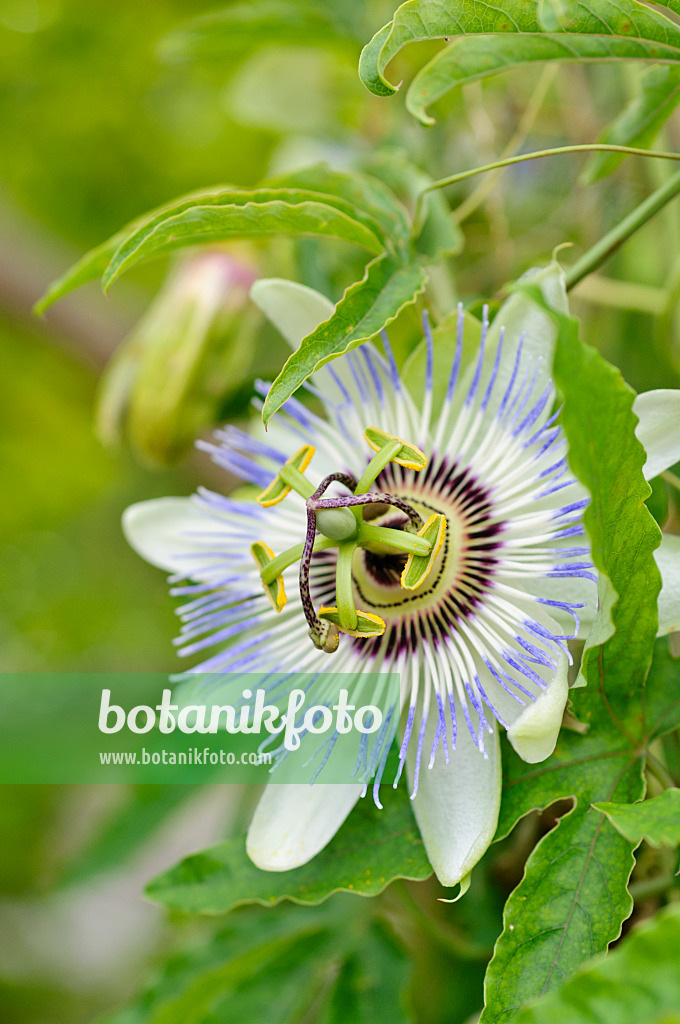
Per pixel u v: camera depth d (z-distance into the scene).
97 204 0.66
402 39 0.32
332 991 0.37
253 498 0.36
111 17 0.58
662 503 0.34
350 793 0.33
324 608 0.33
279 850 0.33
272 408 0.32
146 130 0.64
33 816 0.74
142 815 0.43
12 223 0.59
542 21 0.32
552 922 0.31
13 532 0.81
